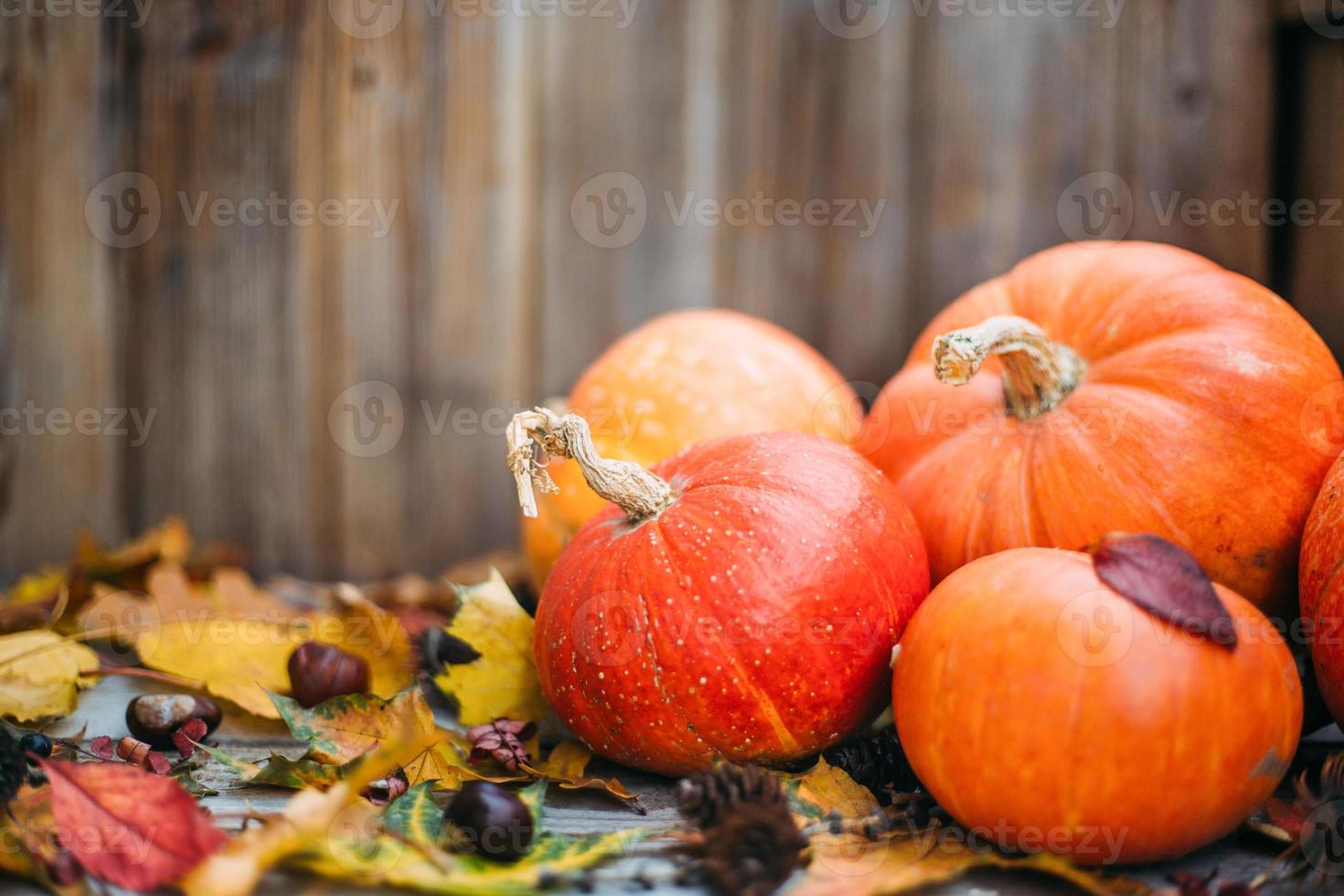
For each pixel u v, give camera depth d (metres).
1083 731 0.87
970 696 0.89
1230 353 1.00
